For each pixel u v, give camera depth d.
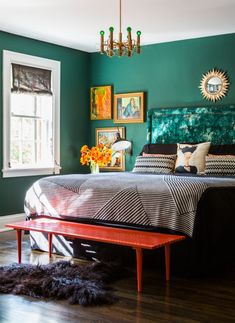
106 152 6.74
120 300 3.32
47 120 6.93
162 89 6.85
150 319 2.94
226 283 3.76
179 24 5.81
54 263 4.16
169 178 4.55
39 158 6.83
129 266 4.24
